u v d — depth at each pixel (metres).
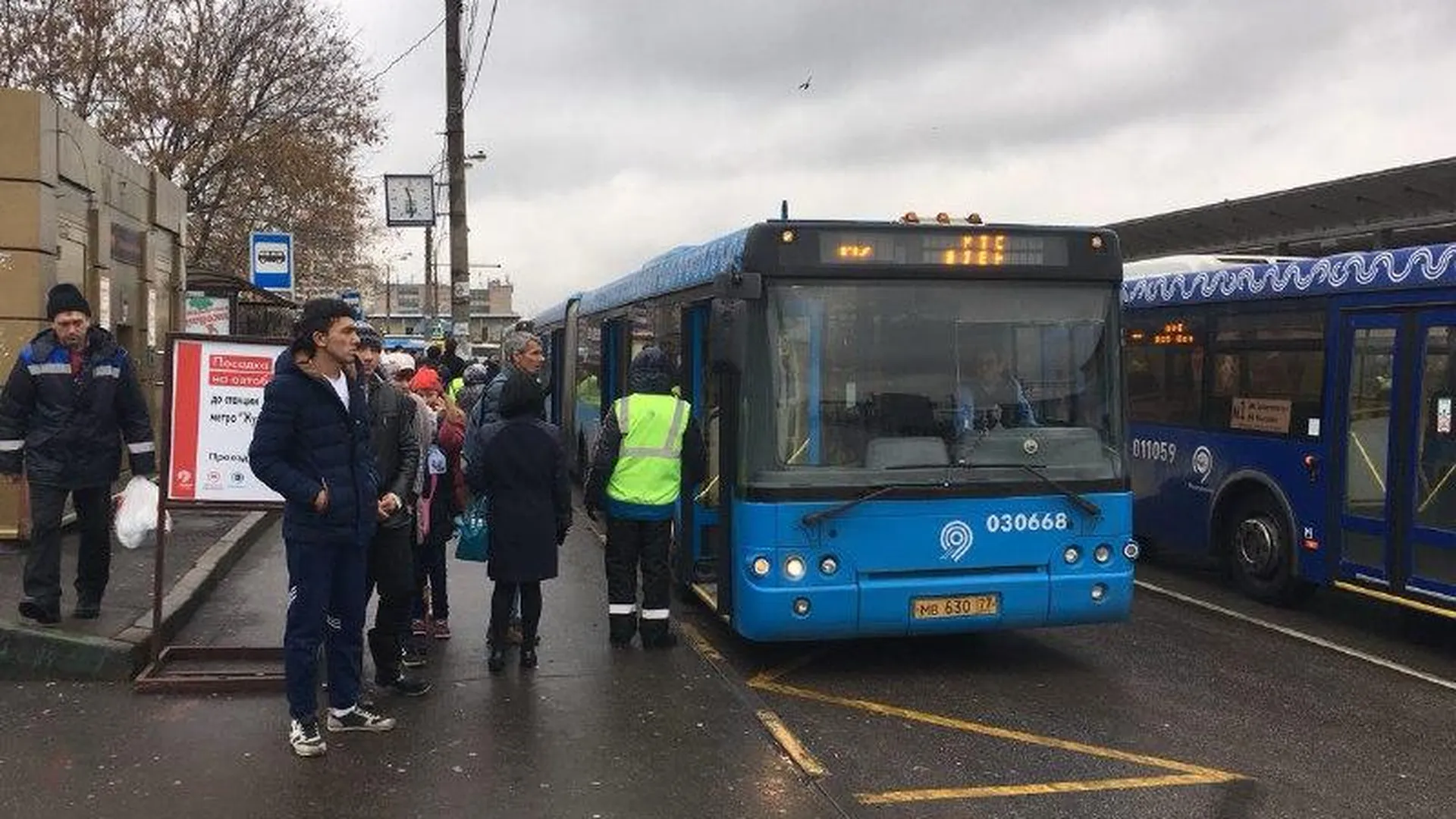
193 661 6.49
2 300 8.66
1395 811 4.75
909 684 6.57
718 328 6.57
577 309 16.20
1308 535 8.43
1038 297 6.76
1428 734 5.77
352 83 26.19
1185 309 10.01
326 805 4.62
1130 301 10.89
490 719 5.74
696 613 8.30
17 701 5.82
